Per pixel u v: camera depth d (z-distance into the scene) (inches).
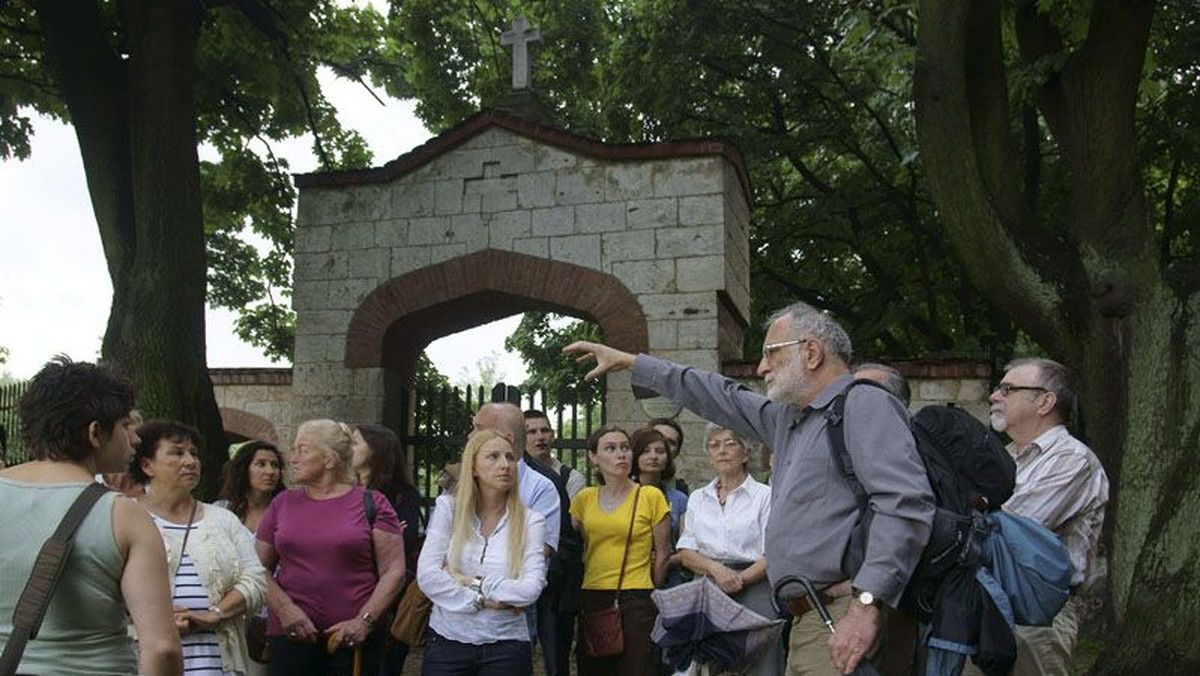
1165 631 275.7
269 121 626.2
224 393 674.8
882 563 133.9
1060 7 396.2
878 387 147.1
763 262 764.6
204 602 181.8
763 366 157.6
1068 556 148.3
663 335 434.9
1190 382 324.5
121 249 459.5
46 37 485.4
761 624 206.7
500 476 205.2
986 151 373.7
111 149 471.5
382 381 464.1
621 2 747.4
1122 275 346.3
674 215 442.3
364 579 219.9
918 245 711.1
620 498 257.8
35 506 113.2
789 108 733.3
